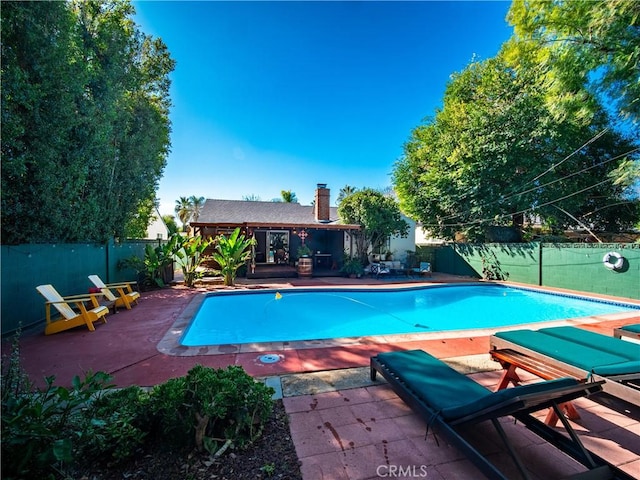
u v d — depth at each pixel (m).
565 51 9.61
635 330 4.07
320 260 18.28
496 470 1.81
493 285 12.93
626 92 9.17
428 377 2.83
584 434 2.61
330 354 4.54
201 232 14.23
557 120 12.01
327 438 2.51
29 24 5.10
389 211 15.83
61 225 6.89
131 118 10.05
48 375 3.80
